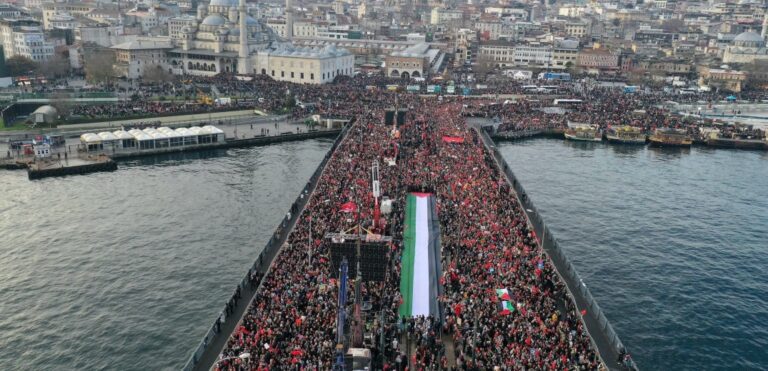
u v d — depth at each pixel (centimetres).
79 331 9825
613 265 12938
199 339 9694
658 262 13150
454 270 9631
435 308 8812
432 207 13212
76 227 13988
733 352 9838
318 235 11019
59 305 10581
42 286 11206
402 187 14450
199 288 11306
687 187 19050
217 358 7831
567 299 9069
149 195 16450
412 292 9262
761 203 17550
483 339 7750
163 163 19988
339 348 6575
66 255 12494
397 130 19975
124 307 10575
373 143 18862
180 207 15575
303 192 14438
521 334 7788
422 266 10219
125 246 13025
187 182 17825
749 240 14562
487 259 9981
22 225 14012
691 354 9750
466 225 11669
